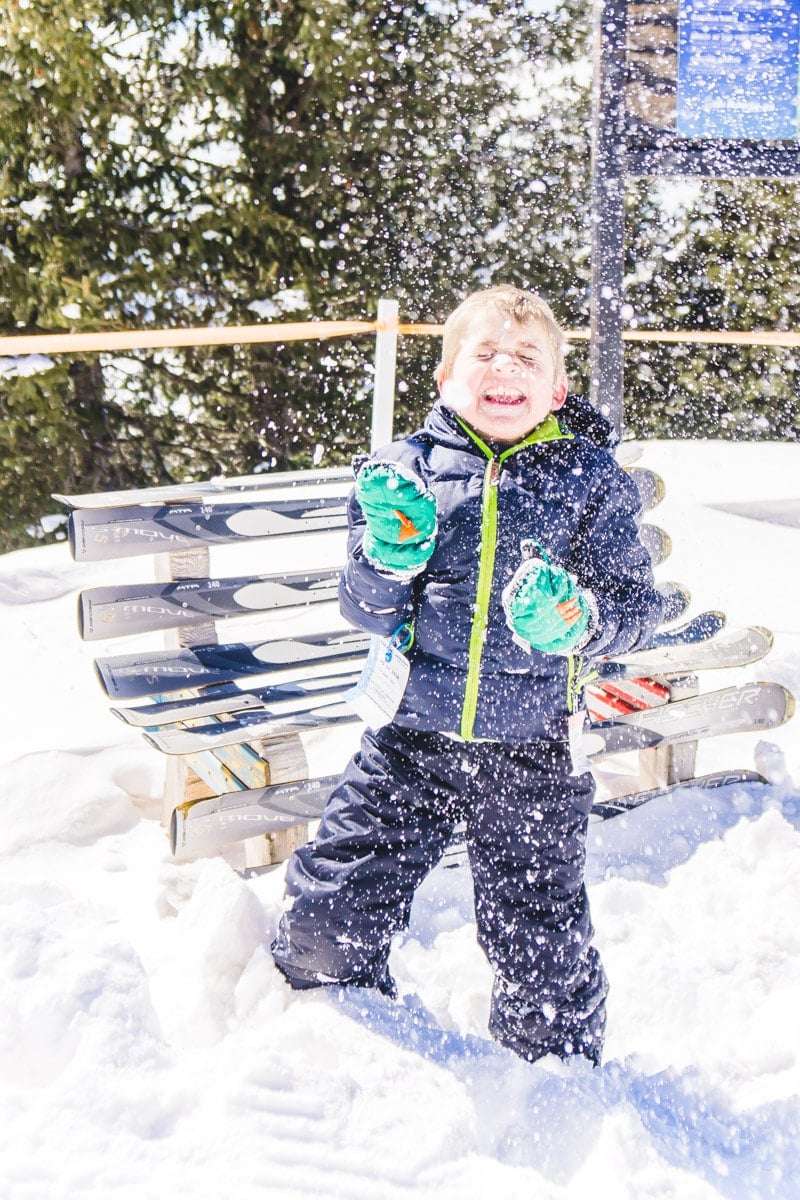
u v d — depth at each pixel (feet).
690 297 40.40
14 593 15.74
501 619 6.18
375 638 6.51
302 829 8.87
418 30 37.91
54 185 36.19
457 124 38.58
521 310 6.30
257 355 36.88
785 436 40.88
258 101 37.37
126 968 6.53
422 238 38.75
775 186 38.78
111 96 35.78
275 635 13.73
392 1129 5.72
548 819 6.42
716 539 19.07
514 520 6.20
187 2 36.04
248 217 36.58
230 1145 5.49
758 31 12.03
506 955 6.48
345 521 9.41
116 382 37.11
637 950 7.83
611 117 12.23
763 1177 5.63
